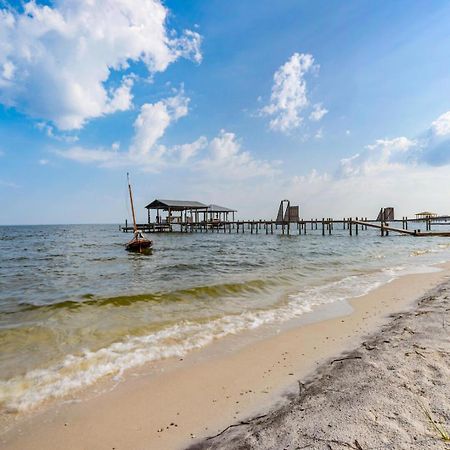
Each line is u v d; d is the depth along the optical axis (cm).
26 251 2652
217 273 1302
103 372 449
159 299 847
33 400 380
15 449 296
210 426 321
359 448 242
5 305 838
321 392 349
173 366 466
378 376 366
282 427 290
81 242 3931
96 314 727
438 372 359
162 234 5616
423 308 672
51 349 530
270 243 3344
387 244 2958
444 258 1759
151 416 345
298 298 862
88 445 301
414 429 259
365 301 820
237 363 471
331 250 2377
